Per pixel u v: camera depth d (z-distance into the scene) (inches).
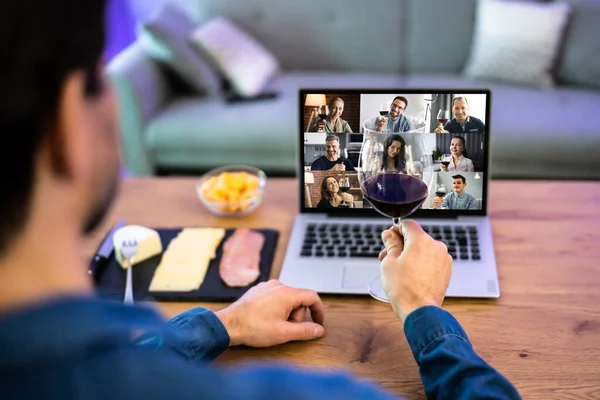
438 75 129.2
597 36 118.4
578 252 50.8
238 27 133.3
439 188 53.9
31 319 12.0
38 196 12.8
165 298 46.9
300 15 131.2
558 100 115.2
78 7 12.6
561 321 43.1
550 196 59.7
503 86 121.1
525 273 48.3
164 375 12.8
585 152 107.7
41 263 13.0
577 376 38.2
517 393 29.5
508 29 119.7
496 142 109.0
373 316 44.6
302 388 13.3
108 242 52.7
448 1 126.7
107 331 12.5
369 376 39.1
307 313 45.0
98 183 14.2
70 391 11.9
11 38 11.9
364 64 132.6
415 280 35.9
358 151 54.4
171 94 125.2
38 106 12.2
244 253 51.4
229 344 40.5
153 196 62.6
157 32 115.4
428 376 31.8
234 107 118.6
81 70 12.8
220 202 57.3
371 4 128.8
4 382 11.7
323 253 50.8
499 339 41.6
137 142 116.0
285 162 115.8
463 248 50.3
